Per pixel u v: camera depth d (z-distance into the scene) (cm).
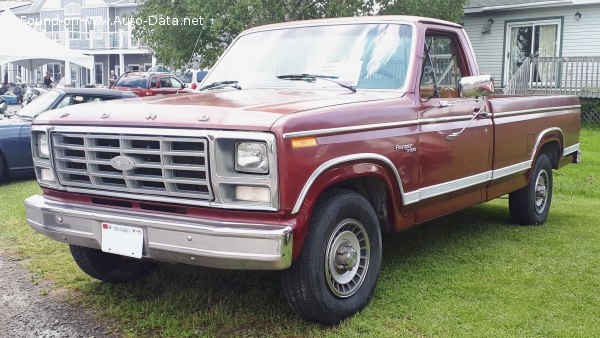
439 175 457
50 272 493
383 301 415
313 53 479
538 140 607
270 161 321
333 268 371
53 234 387
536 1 1994
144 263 474
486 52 2156
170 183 344
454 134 470
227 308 407
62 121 383
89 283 468
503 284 453
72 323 394
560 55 1977
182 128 336
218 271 487
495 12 2102
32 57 2048
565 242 576
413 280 460
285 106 353
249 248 320
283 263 322
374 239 401
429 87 464
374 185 414
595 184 941
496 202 787
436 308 404
